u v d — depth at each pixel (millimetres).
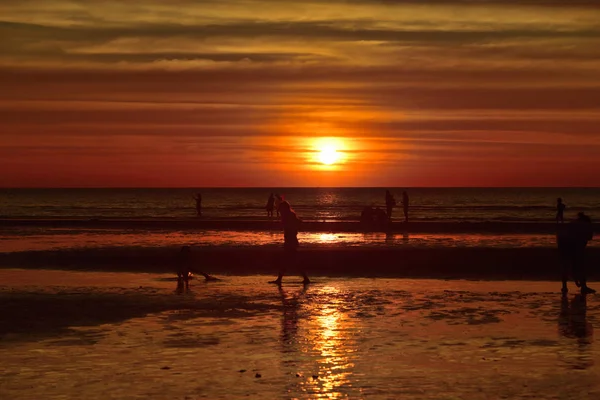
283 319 14500
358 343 12133
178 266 19891
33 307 16078
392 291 18656
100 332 13180
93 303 16625
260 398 8969
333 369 10375
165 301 16953
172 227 45062
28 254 27469
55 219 53625
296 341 12312
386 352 11445
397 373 10125
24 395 9156
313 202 116688
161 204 107625
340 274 22328
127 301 16953
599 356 11133
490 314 15031
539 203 113375
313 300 17078
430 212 72500
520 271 22516
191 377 9961
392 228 43188
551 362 10758
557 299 17250
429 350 11578
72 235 38969
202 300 17109
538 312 15305
